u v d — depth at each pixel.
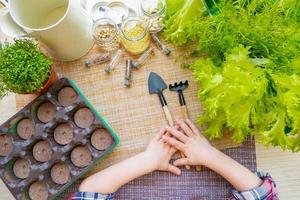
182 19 0.69
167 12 0.73
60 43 0.69
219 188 0.74
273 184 0.70
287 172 0.73
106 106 0.76
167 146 0.73
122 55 0.76
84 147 0.74
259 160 0.74
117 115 0.75
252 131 0.68
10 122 0.72
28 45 0.66
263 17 0.63
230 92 0.62
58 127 0.74
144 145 0.75
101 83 0.76
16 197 0.71
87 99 0.74
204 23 0.66
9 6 0.64
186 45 0.75
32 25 0.71
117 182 0.72
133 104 0.75
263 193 0.69
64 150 0.72
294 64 0.63
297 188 0.73
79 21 0.67
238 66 0.62
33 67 0.65
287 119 0.65
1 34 0.76
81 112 0.74
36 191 0.73
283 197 0.73
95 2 0.77
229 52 0.66
